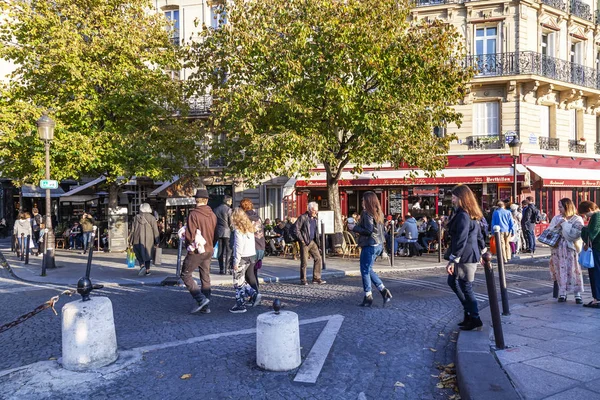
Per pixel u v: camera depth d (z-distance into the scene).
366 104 13.23
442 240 16.53
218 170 24.45
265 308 7.46
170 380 4.36
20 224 16.89
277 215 24.61
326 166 15.45
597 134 24.42
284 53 13.18
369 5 13.17
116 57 16.50
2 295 9.26
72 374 4.51
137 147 15.88
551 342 5.07
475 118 21.45
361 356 5.00
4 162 16.84
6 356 5.28
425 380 4.37
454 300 7.96
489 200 21.03
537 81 20.66
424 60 13.09
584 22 23.33
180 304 7.99
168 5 24.81
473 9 21.22
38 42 15.49
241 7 14.11
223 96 13.95
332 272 11.52
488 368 4.17
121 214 18.50
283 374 4.47
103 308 4.75
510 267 12.52
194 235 7.12
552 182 20.08
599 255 6.83
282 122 14.29
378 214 7.50
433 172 14.97
